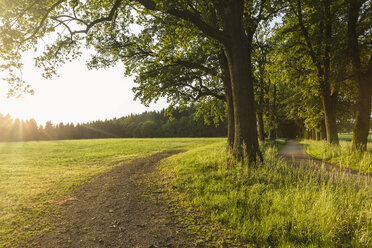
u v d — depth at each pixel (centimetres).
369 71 1003
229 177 622
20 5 745
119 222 408
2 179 884
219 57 1227
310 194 459
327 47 1330
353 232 329
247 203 444
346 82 1412
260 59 1243
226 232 352
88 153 2103
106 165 1305
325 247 297
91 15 1046
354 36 1053
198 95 1416
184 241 331
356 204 417
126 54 1205
